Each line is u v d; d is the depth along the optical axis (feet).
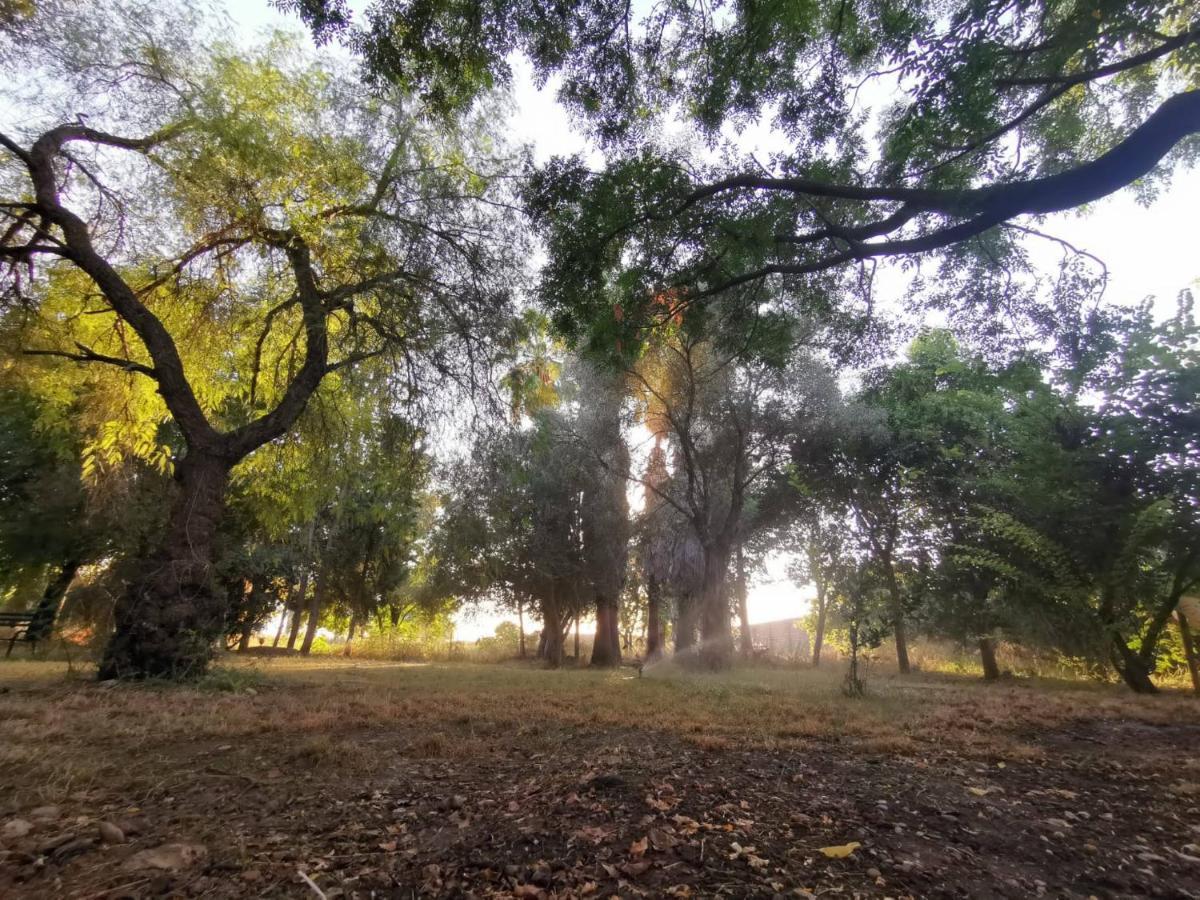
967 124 19.38
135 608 27.09
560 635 79.41
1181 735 20.38
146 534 42.91
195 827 9.79
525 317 40.04
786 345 35.50
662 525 65.77
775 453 58.23
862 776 14.11
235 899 7.55
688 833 9.96
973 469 53.47
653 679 40.96
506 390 40.78
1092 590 35.45
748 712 23.18
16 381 36.24
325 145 33.12
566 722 20.08
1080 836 10.73
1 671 31.22
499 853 9.14
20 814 10.03
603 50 23.62
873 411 54.44
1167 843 10.51
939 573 52.47
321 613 105.09
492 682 34.71
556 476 68.69
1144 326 35.37
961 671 62.08
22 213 30.35
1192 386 33.04
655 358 53.42
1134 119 28.17
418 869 8.59
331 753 14.52
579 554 72.59
